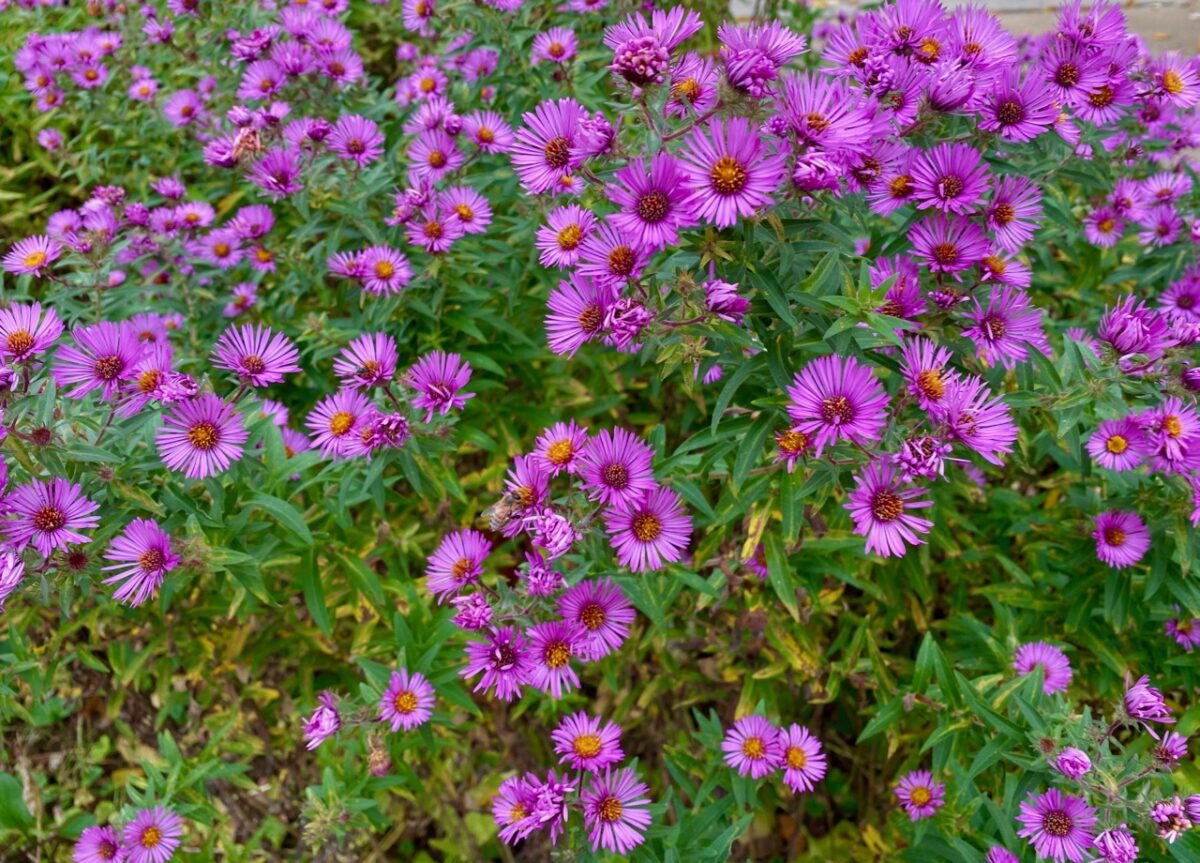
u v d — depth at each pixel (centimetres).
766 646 63
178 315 71
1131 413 47
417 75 74
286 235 75
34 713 67
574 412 74
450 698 55
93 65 83
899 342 40
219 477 49
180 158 84
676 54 42
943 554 70
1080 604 57
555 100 66
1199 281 63
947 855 51
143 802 51
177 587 48
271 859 70
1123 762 44
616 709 69
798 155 39
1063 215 54
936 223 43
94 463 45
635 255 40
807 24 97
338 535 59
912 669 63
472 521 72
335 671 66
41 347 45
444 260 63
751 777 53
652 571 46
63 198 91
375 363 49
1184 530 50
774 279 40
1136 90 57
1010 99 43
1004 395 47
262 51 72
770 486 50
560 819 43
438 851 72
